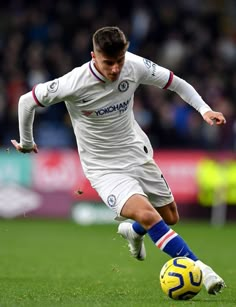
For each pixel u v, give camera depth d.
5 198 56.19
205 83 64.75
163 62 66.25
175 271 20.98
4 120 60.81
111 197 22.20
